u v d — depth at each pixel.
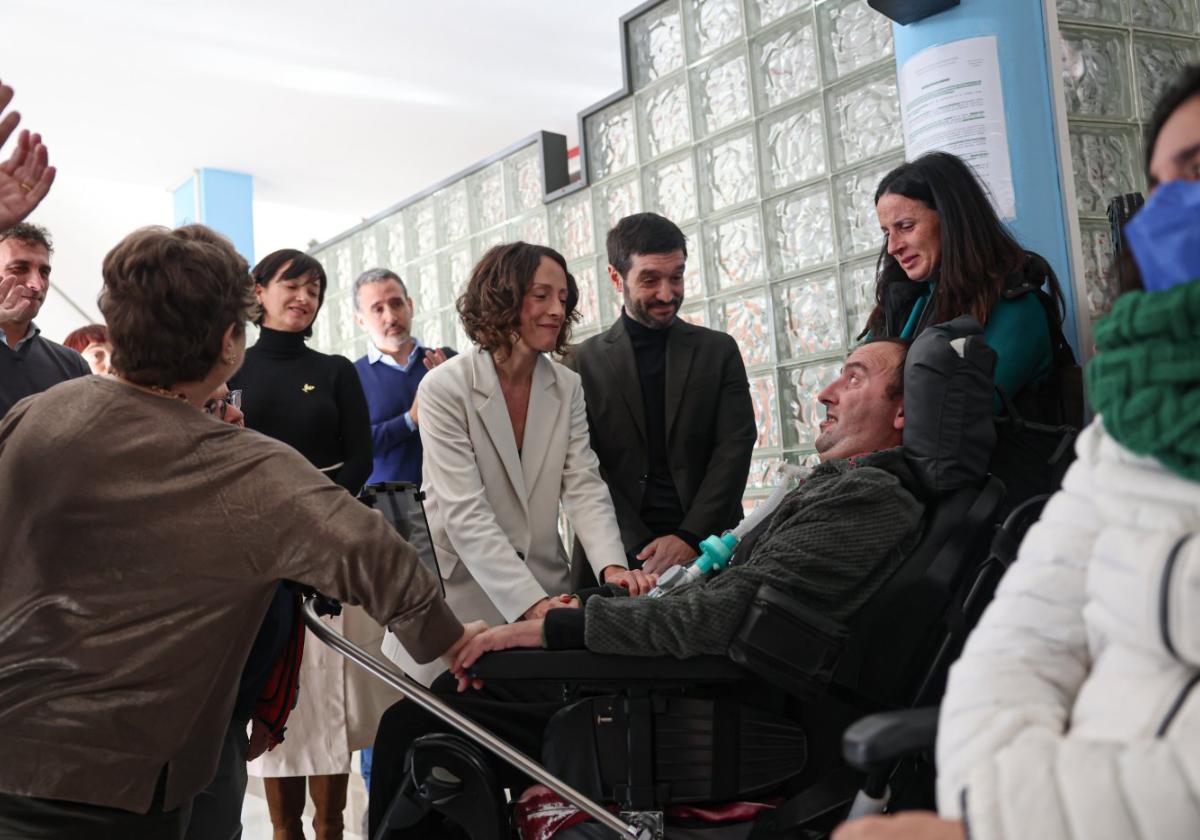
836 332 3.27
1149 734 0.60
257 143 6.47
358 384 2.49
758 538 1.50
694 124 3.72
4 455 1.13
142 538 1.11
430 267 5.35
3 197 1.32
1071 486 0.76
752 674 1.28
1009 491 1.45
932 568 1.28
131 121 6.08
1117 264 0.81
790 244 3.40
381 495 1.59
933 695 1.24
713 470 2.27
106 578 1.11
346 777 2.33
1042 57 2.17
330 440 2.39
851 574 1.27
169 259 1.17
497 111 6.15
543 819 1.36
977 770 0.63
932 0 2.18
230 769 1.37
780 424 3.46
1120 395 0.64
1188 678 0.61
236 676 1.20
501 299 1.94
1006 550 1.25
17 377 1.99
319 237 8.02
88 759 1.08
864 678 1.27
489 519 1.86
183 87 5.66
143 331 1.16
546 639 1.31
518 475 1.95
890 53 3.05
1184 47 2.67
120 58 5.31
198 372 1.20
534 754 1.50
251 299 1.26
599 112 4.16
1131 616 0.63
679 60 3.78
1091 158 2.54
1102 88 2.56
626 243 2.29
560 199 4.45
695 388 2.31
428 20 5.06
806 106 3.32
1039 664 0.71
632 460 2.28
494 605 1.92
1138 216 0.66
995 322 1.71
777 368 3.46
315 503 1.18
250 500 1.16
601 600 1.30
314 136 6.41
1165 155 0.68
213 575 1.14
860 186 3.17
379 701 2.25
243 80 5.61
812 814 1.20
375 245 5.75
